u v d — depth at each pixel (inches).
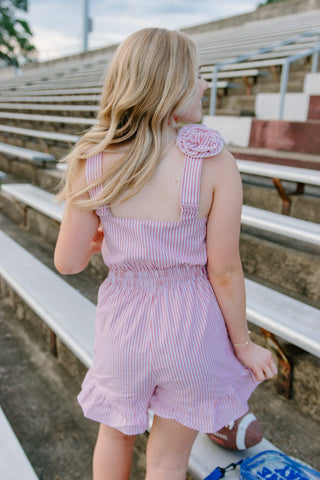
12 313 115.7
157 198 42.6
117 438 51.6
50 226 145.6
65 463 68.4
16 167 227.1
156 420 49.4
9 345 100.6
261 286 79.4
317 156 124.6
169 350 43.6
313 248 92.2
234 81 265.6
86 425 76.6
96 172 43.3
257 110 202.2
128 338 44.9
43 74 545.0
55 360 95.0
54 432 74.7
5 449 60.3
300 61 240.2
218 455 58.2
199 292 44.8
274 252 92.4
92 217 46.0
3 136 301.1
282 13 390.0
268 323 66.2
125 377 46.3
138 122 42.3
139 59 41.3
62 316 87.2
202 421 45.3
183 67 41.8
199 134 42.6
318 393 67.7
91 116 284.0
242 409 47.3
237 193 42.4
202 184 41.8
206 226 44.1
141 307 44.8
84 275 121.3
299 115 181.9
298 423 68.2
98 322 48.6
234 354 48.9
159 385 46.6
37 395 83.8
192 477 58.4
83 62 536.7
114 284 47.2
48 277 107.2
